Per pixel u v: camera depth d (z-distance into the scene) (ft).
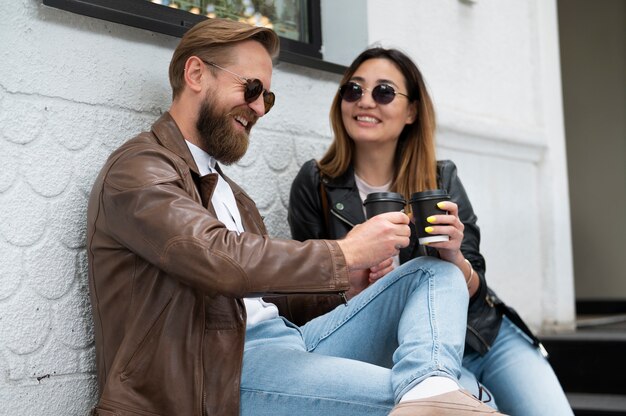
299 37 11.12
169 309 6.59
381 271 8.38
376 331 7.55
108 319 6.89
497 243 14.40
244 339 6.86
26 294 7.13
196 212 6.42
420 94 9.81
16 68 7.11
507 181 14.85
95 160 7.80
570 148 19.20
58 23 7.47
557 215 15.74
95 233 6.88
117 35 8.06
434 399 5.99
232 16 10.02
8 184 7.02
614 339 12.80
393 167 9.98
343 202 9.57
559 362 13.16
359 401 6.50
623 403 11.91
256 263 6.36
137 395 6.46
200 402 6.45
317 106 10.92
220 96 7.43
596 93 18.85
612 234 18.60
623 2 18.47
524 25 15.89
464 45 14.08
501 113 14.97
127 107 8.15
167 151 6.98
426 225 7.48
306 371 6.76
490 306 9.34
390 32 12.34
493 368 9.46
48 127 7.37
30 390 7.12
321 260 6.63
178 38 8.77
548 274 15.61
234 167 9.59
